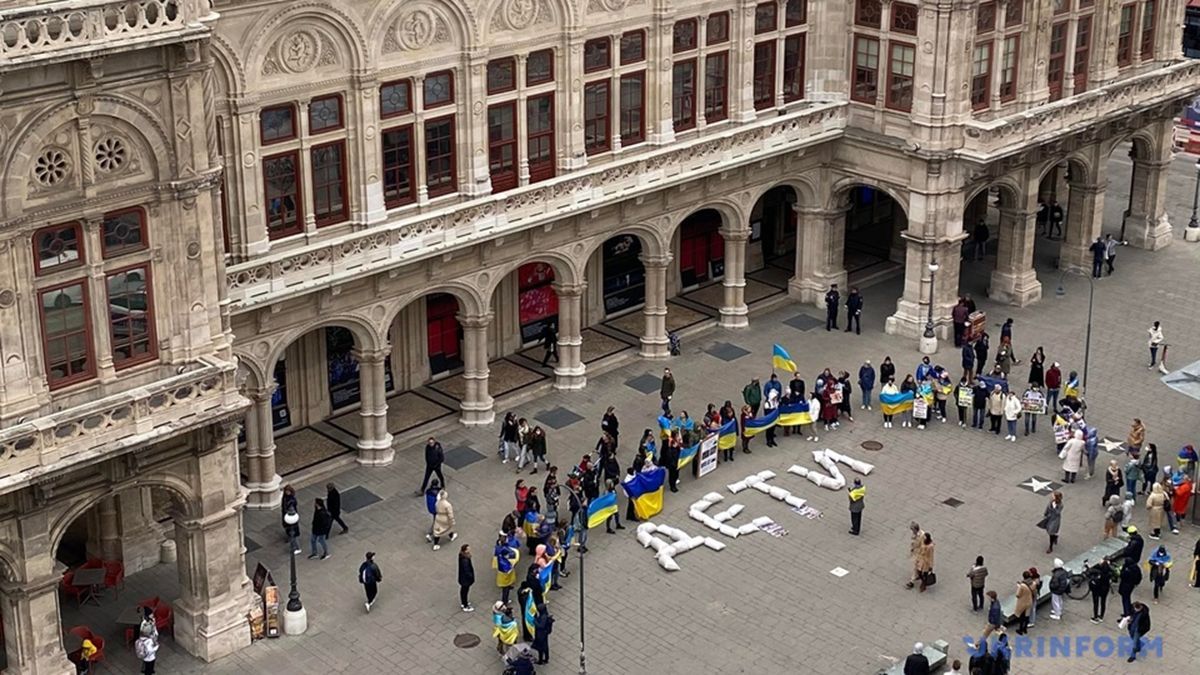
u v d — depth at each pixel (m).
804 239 59.81
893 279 62.75
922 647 37.81
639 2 51.47
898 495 47.19
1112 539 44.38
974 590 41.12
